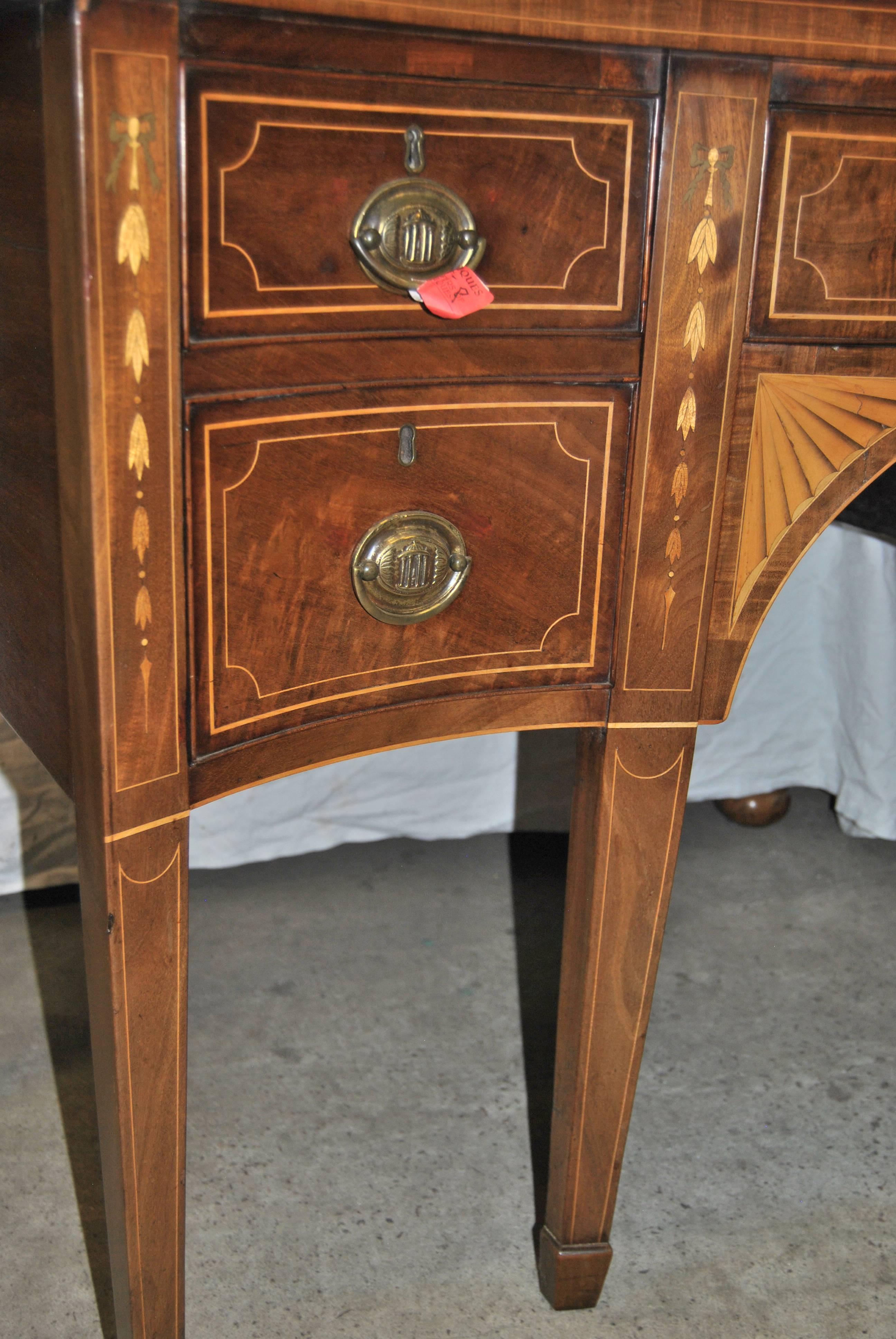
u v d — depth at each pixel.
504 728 0.82
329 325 0.67
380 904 1.55
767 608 0.84
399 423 0.71
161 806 0.70
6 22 0.64
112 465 0.62
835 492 0.82
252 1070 1.26
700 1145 1.19
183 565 0.66
